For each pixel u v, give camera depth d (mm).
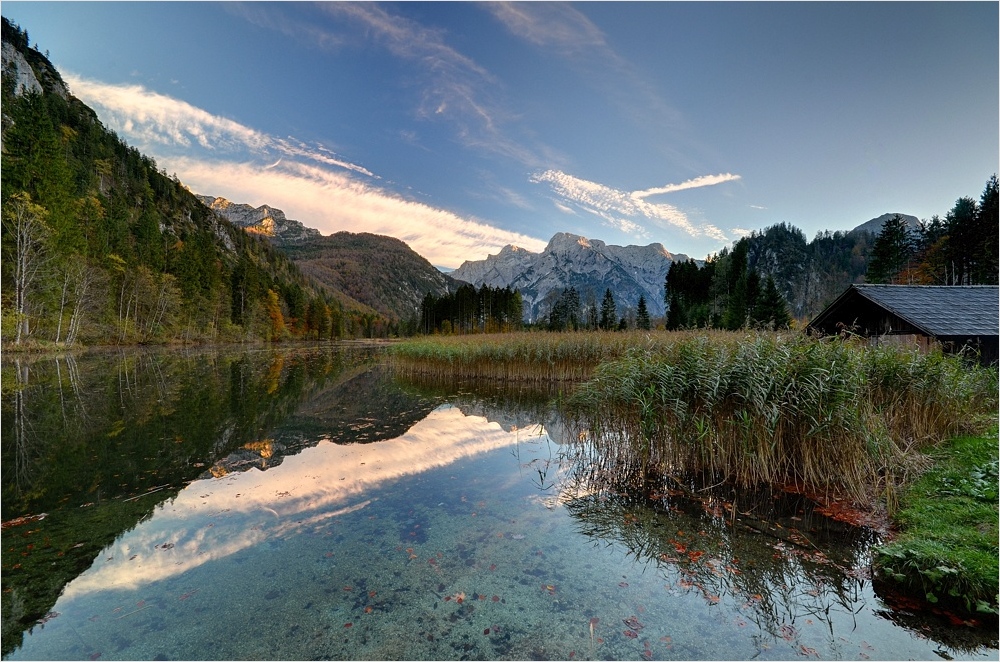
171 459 6965
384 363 27188
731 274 52906
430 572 3654
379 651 2721
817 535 4258
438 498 5363
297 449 7566
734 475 5816
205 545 4152
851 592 3307
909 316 11023
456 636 2852
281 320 73500
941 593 3104
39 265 28984
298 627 2961
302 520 4723
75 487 5707
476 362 17422
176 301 47156
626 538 4266
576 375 15953
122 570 3719
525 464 6730
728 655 2664
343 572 3662
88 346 35125
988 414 7035
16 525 4605
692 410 6090
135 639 2861
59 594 3377
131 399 12492
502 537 4305
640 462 6254
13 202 28172
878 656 2627
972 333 10195
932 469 5266
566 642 2791
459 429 9125
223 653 2723
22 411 10641
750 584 3451
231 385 15867
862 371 6039
